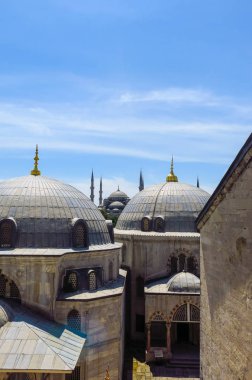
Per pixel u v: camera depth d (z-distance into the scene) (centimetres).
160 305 3344
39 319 2412
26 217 2798
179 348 3578
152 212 4106
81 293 2666
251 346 1143
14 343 2031
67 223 2881
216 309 1534
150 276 3866
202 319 1812
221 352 1454
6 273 2534
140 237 3912
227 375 1370
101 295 2667
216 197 1482
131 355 3531
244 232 1220
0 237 2700
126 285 3884
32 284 2516
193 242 3825
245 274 1205
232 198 1330
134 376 3092
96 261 2942
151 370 3203
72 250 2744
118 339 2736
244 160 1184
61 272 2684
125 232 4084
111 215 9662
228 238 1377
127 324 3938
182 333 3834
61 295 2606
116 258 3275
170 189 4300
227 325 1380
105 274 3034
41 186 3094
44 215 2844
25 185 3077
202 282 1816
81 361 2500
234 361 1295
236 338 1280
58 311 2530
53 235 2781
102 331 2638
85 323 2536
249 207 1179
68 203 3034
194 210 4066
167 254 3859
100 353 2603
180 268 3838
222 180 1382
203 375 1772
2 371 1852
